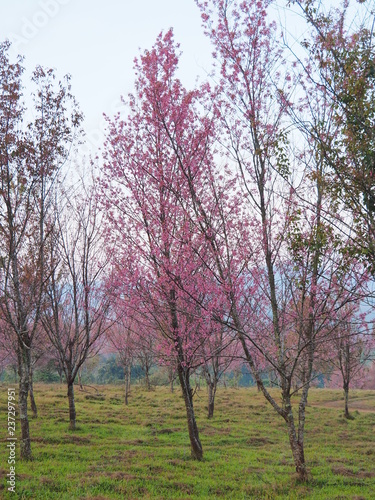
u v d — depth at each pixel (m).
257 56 11.10
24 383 12.65
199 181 11.96
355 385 53.59
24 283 13.62
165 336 13.20
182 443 15.83
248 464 13.12
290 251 10.52
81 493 9.41
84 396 30.69
